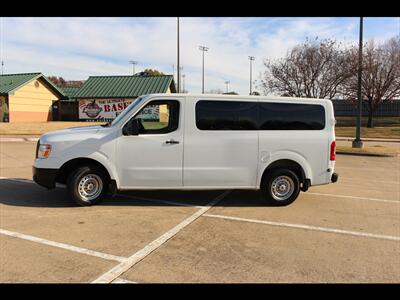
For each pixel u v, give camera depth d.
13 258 4.49
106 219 6.16
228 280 4.05
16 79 38.19
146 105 6.95
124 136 6.88
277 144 7.28
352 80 30.42
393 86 38.19
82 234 5.40
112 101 43.38
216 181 7.13
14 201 7.17
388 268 4.45
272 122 7.29
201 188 7.12
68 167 6.97
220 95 7.14
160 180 6.99
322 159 7.46
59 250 4.78
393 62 36.75
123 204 7.16
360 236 5.61
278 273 4.25
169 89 47.59
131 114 6.93
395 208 7.41
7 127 28.42
